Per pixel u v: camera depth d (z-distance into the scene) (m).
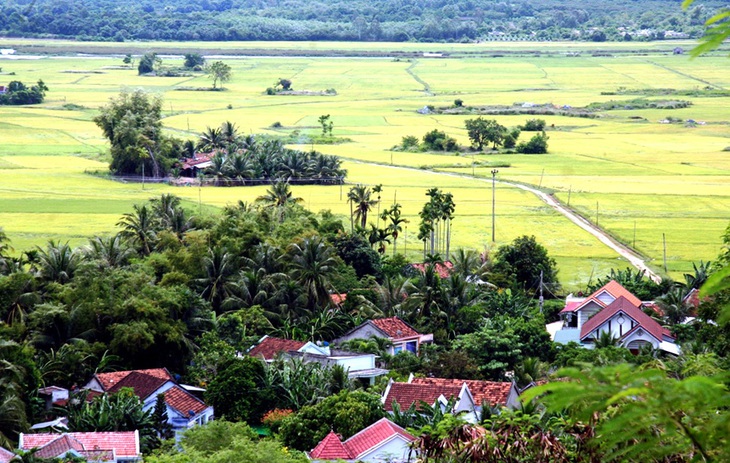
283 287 129.50
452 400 85.19
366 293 133.88
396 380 104.62
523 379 106.06
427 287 130.00
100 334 109.94
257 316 123.94
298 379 96.88
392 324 123.06
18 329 107.00
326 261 133.25
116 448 80.69
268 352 113.38
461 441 42.72
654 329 124.00
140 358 108.81
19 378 89.00
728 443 17.41
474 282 143.50
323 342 120.38
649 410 16.97
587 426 34.56
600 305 134.50
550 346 119.00
